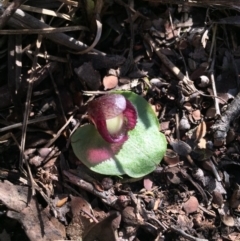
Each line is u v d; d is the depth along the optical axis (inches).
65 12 4.6
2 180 4.1
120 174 4.1
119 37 4.7
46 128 4.3
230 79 4.6
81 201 4.1
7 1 4.0
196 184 4.2
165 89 4.5
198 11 4.8
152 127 4.3
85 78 4.4
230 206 4.2
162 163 4.3
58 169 4.2
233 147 4.4
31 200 4.0
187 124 4.4
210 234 4.1
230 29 4.8
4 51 4.4
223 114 4.4
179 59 4.7
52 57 4.4
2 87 4.3
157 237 4.1
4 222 4.0
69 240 4.0
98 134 4.2
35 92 4.4
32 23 4.2
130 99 4.3
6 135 4.2
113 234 4.0
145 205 4.1
